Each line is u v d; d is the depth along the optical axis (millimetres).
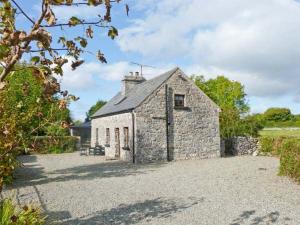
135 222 8078
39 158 25516
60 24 2775
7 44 2414
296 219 8008
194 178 14492
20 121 5445
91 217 8570
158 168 18219
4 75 2727
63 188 12641
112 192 11734
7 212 5617
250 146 26297
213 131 23625
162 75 24203
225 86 52062
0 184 4309
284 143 14594
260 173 15602
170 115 22281
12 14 2580
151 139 21500
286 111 64250
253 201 9914
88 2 2625
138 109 21281
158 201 10219
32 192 11852
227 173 15797
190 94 23016
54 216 8672
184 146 22547
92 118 32000
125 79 27828
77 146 32281
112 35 2969
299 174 12883
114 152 25156
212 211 8891
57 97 3562
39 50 2758
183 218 8312
